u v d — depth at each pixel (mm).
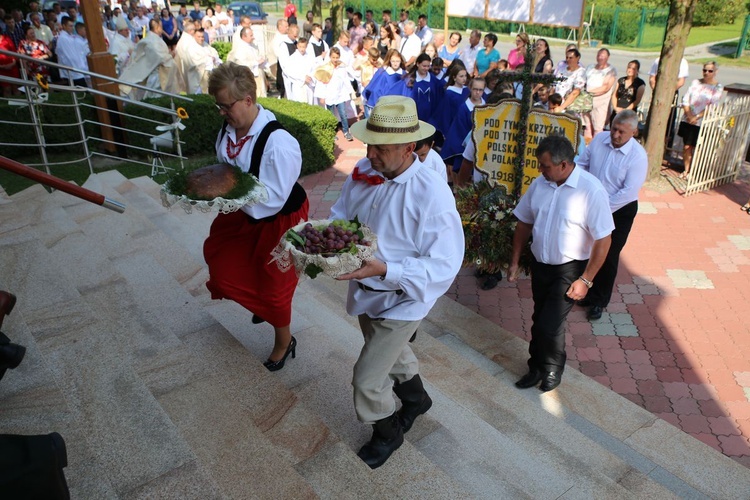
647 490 3643
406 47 13938
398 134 2578
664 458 4164
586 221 4168
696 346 5609
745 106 9016
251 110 3121
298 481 2588
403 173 2727
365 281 2852
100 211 5727
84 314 3523
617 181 5422
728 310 6141
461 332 5523
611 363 5398
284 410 3127
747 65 21953
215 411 2955
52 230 4977
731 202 8766
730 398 4977
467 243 5277
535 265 4574
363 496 2691
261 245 3289
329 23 17484
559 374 4672
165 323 3801
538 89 8211
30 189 5984
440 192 2691
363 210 2863
